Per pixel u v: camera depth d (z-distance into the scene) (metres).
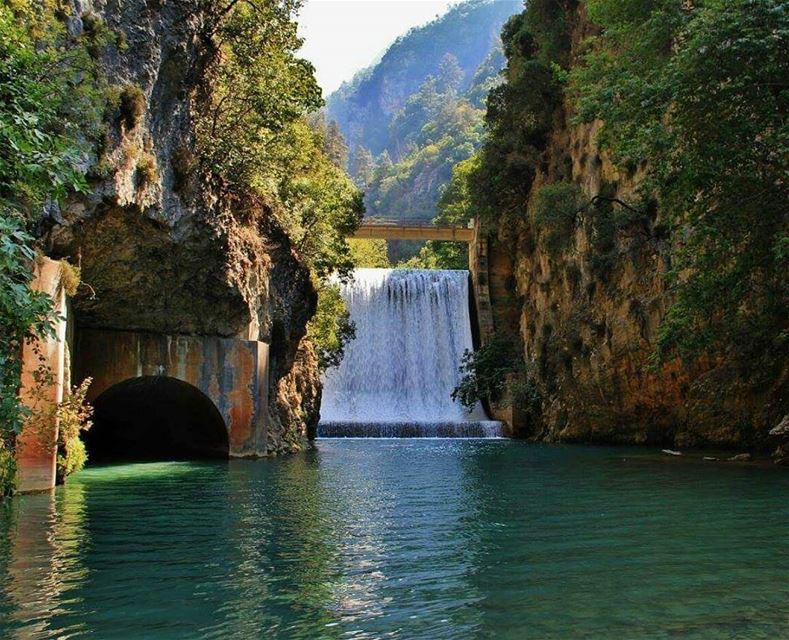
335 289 46.47
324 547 10.55
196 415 29.59
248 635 6.74
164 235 22.47
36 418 16.14
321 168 44.03
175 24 21.67
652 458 27.64
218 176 26.06
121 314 25.28
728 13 20.11
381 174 189.38
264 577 8.80
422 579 8.72
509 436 48.44
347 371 58.50
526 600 7.81
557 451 33.06
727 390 31.39
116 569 9.19
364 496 16.48
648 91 21.95
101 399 28.16
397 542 10.93
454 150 167.00
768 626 6.85
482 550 10.33
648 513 13.61
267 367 28.77
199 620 7.16
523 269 53.53
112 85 18.89
